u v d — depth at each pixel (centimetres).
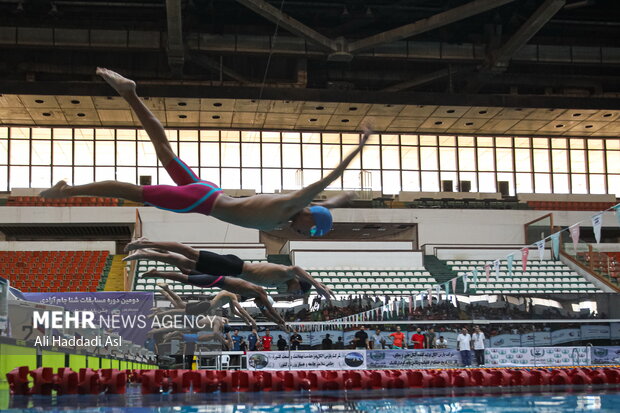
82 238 3603
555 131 3647
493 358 2270
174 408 873
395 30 2877
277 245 3569
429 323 2423
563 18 3316
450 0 3034
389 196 3638
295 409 866
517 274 3131
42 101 3033
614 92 3634
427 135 3706
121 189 593
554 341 2442
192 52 3069
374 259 3275
